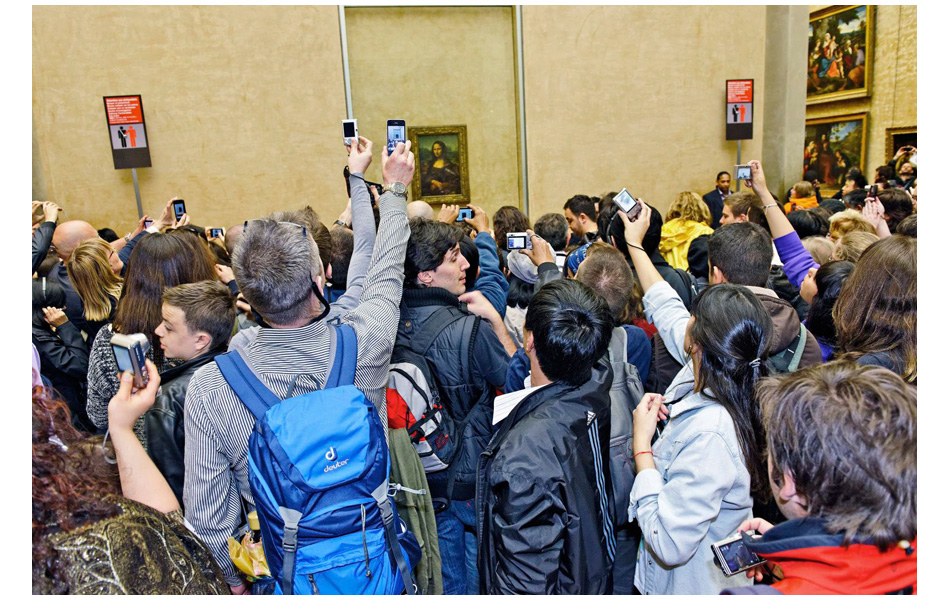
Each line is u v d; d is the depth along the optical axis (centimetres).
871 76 1120
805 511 89
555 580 120
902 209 360
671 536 123
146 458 113
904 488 77
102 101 639
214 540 124
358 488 118
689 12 770
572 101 757
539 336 134
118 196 654
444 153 754
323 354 128
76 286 264
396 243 153
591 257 211
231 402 123
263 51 669
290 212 210
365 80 721
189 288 165
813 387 88
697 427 127
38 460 82
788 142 816
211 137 667
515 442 125
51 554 77
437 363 175
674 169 795
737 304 126
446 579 183
